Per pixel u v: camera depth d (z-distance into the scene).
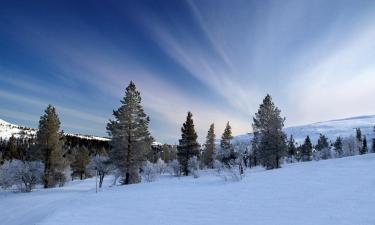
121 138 37.00
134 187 21.42
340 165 17.95
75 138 143.38
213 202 11.70
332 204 9.32
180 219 9.79
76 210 12.82
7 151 82.00
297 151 91.69
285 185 13.27
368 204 8.83
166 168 63.22
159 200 13.40
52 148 42.31
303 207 9.45
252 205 10.50
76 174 72.19
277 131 44.47
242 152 43.62
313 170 17.08
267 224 8.30
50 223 10.70
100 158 42.78
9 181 38.00
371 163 17.34
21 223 15.98
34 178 38.22
